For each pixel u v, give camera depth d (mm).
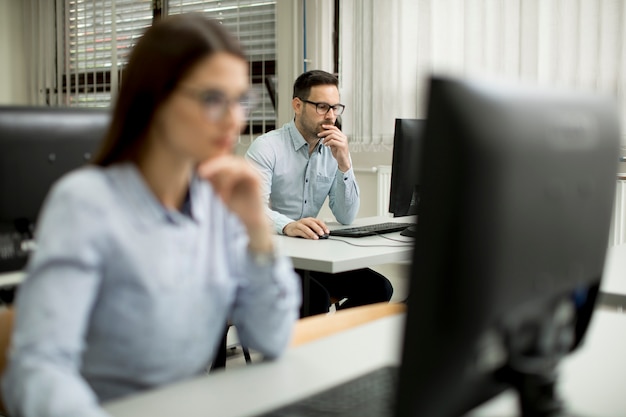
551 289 740
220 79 931
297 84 3025
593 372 1053
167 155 1005
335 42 4410
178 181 1032
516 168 651
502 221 650
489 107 638
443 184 627
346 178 2973
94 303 973
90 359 1010
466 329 657
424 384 673
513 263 675
